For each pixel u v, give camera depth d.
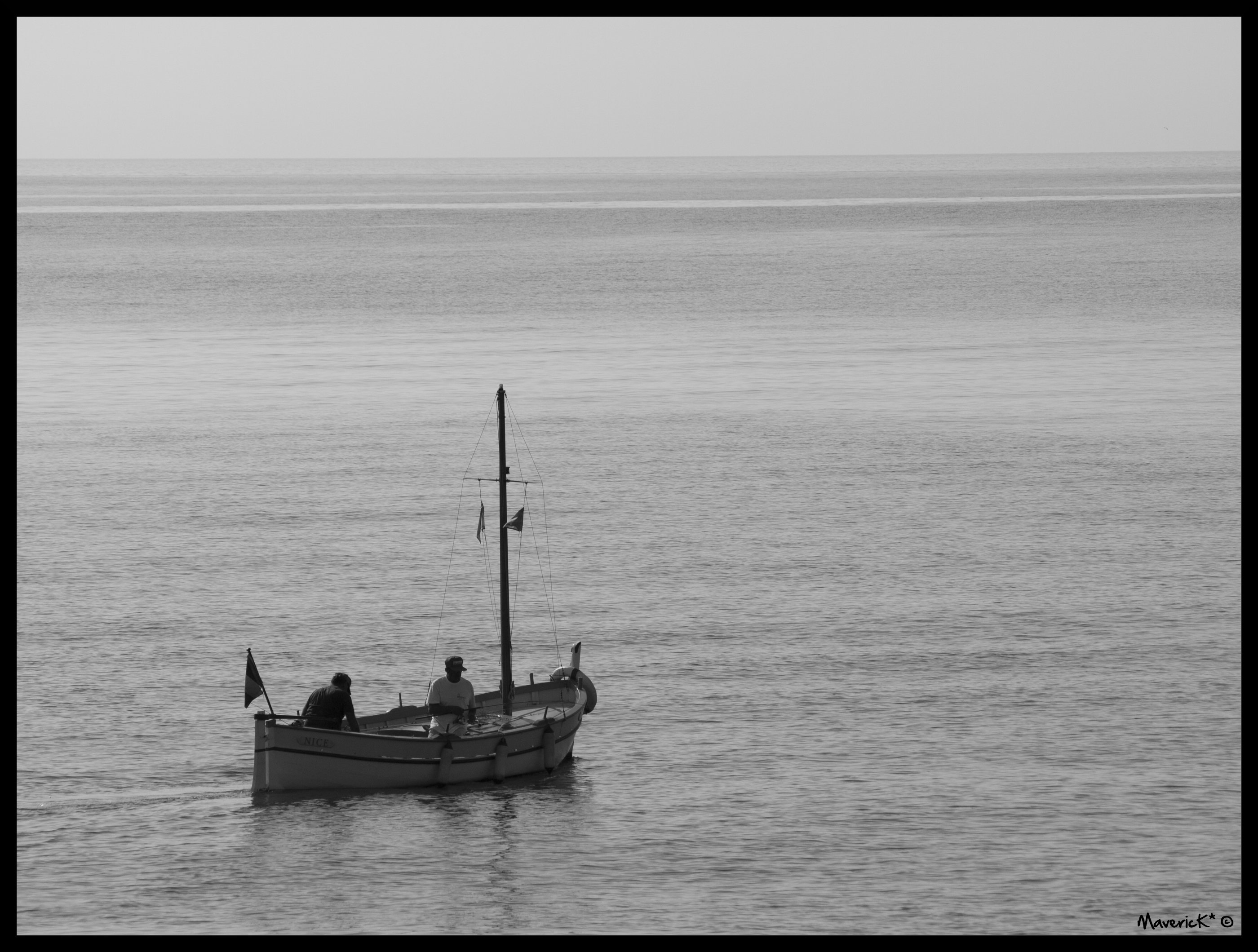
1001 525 94.81
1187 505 99.75
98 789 56.19
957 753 58.59
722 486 106.25
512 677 68.31
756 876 49.44
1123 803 54.00
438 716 61.06
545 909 47.53
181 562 87.81
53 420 133.25
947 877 49.19
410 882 49.38
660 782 56.59
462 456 117.25
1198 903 47.56
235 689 66.69
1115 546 89.50
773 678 67.31
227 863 50.56
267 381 154.25
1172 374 153.75
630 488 105.81
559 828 52.81
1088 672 67.38
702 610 77.62
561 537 93.00
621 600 79.81
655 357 170.62
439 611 78.56
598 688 66.44
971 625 74.38
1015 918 46.94
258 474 111.69
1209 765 57.16
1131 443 119.44
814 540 91.25
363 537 93.75
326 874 49.72
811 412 134.75
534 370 160.62
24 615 77.25
